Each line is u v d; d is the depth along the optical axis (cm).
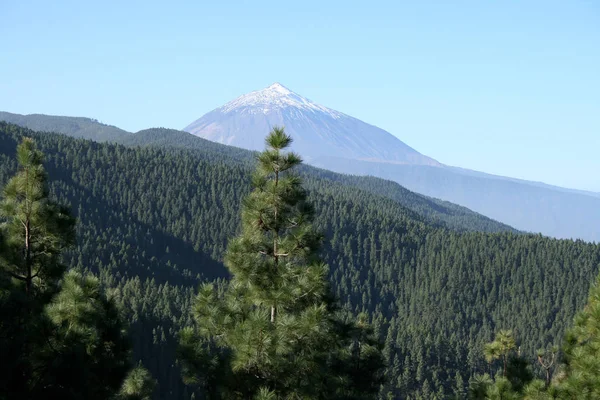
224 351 1780
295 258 1823
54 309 1672
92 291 1844
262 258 1828
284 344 1588
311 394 1700
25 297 1681
